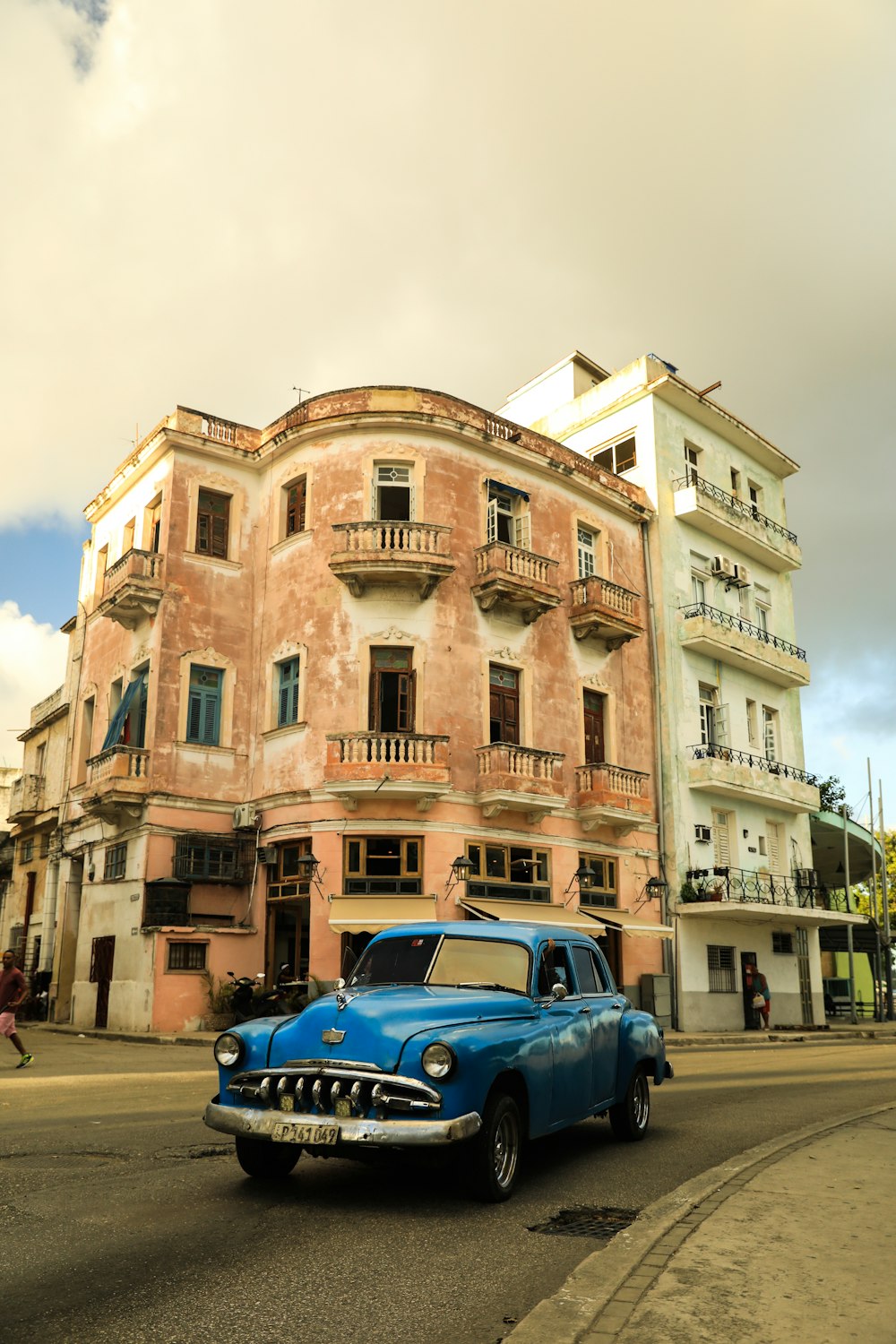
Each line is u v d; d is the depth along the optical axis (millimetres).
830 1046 24953
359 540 24891
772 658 34906
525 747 25453
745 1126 10234
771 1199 6492
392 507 26312
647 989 28375
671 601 32188
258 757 25953
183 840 24484
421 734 23875
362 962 8383
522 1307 4785
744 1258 5223
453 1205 6684
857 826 39156
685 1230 5746
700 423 35312
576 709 28500
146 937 23562
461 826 24641
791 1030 32062
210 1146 8641
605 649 29906
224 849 24969
